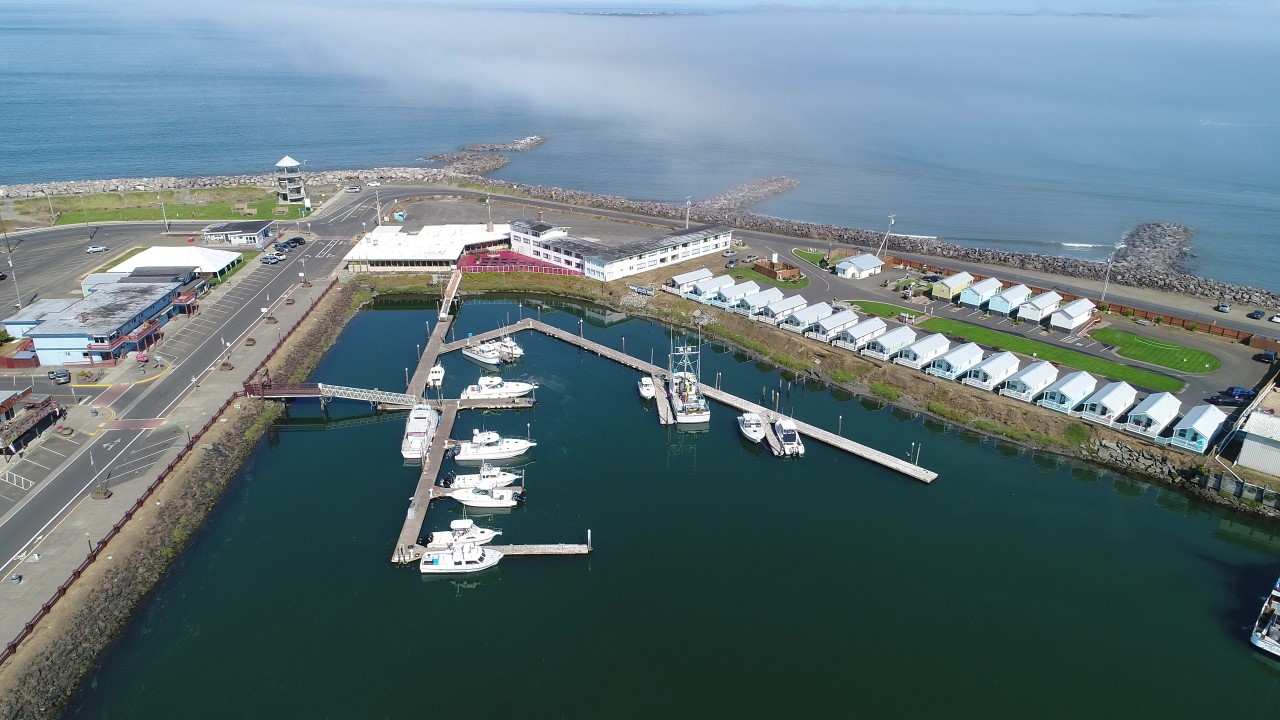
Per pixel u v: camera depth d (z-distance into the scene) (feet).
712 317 570.87
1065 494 375.45
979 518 357.00
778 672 270.46
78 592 281.33
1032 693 263.29
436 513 353.72
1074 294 598.34
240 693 258.37
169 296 528.63
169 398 422.00
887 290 606.96
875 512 360.89
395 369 494.59
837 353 500.33
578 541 336.49
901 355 481.46
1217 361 476.13
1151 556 333.21
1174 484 373.40
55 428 386.32
